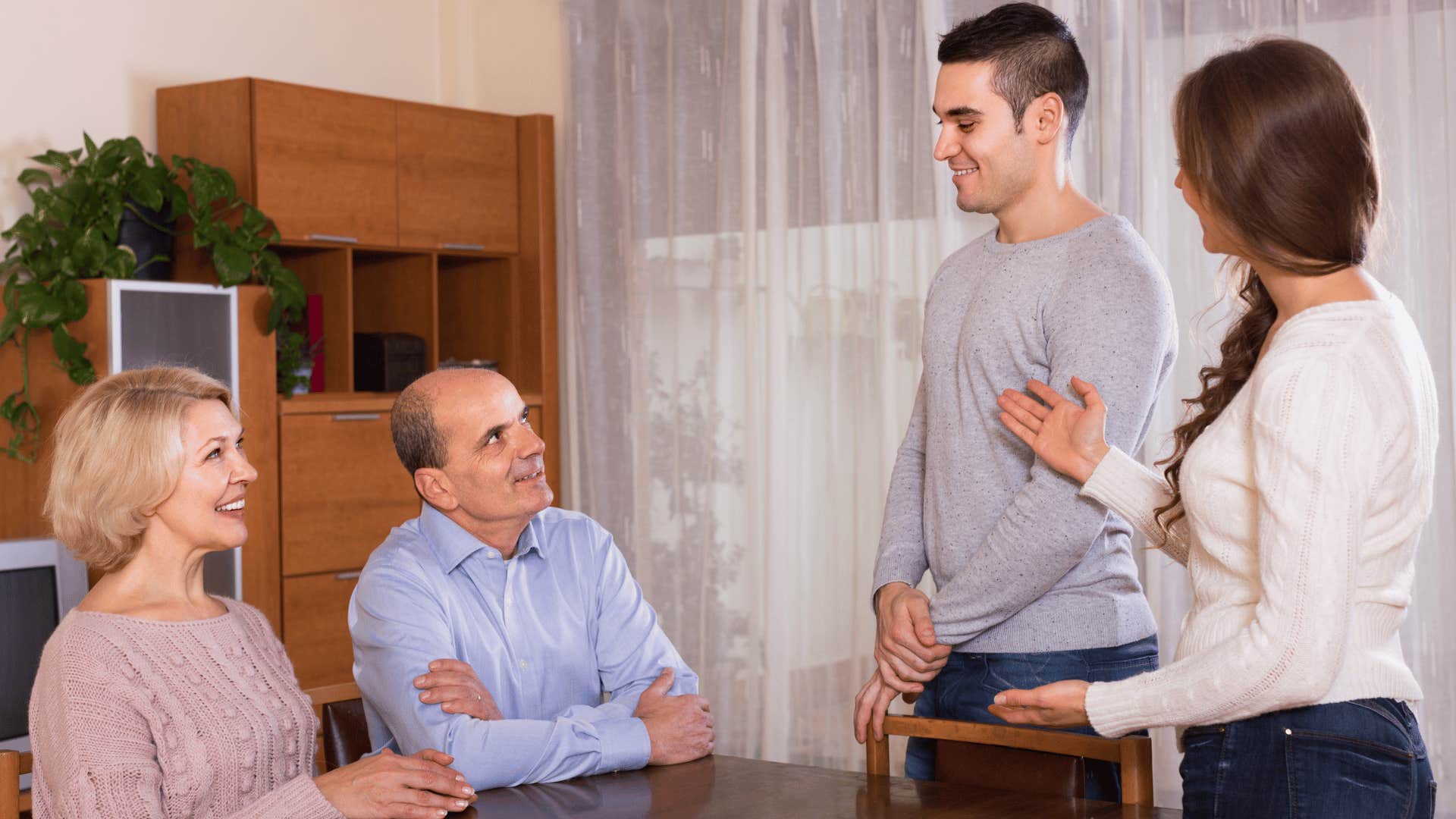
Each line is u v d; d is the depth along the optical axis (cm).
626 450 518
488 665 227
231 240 434
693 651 502
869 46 449
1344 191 146
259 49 505
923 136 430
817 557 465
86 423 195
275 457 447
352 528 468
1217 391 170
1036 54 217
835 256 457
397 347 490
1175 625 375
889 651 224
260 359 442
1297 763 149
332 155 470
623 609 243
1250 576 154
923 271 434
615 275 518
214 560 431
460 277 546
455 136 509
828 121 454
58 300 402
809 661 465
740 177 482
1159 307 210
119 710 185
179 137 465
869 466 453
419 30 561
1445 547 340
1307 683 143
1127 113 388
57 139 448
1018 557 208
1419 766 148
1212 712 152
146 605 199
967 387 225
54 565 352
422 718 206
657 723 211
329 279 483
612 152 518
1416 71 344
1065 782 196
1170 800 377
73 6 452
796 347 466
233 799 193
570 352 526
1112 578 221
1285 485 143
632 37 507
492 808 185
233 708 196
